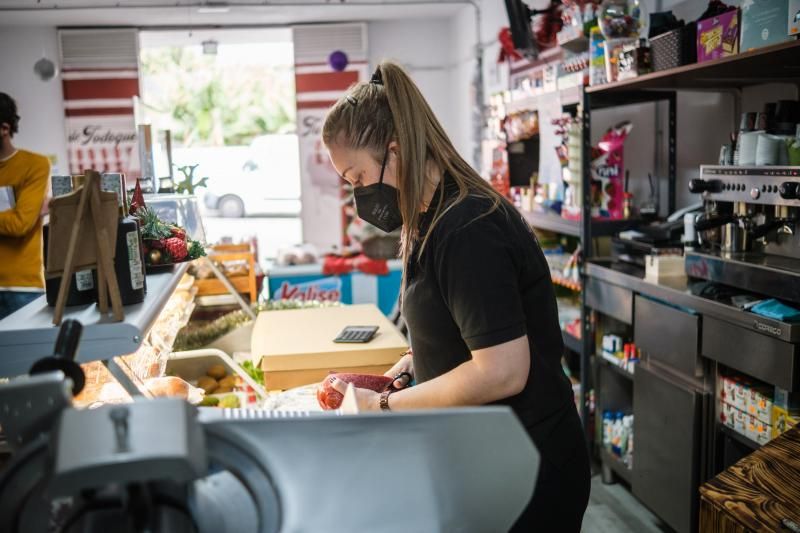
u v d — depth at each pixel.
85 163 6.97
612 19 3.06
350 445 0.77
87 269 1.19
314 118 7.19
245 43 7.74
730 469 1.91
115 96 6.94
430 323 1.42
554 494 1.42
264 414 0.85
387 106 1.41
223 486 0.78
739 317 2.28
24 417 0.74
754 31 2.32
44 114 6.93
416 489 0.80
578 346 3.67
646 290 2.81
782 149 2.34
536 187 4.18
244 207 10.63
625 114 4.04
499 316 1.27
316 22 7.07
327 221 7.34
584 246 3.36
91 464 0.63
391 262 5.79
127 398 1.55
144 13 6.35
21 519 0.74
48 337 1.16
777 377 2.14
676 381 2.73
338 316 2.65
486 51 6.11
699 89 3.11
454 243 1.30
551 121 3.75
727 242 2.61
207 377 2.54
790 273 2.17
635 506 3.19
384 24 7.23
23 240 3.43
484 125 6.26
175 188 2.73
